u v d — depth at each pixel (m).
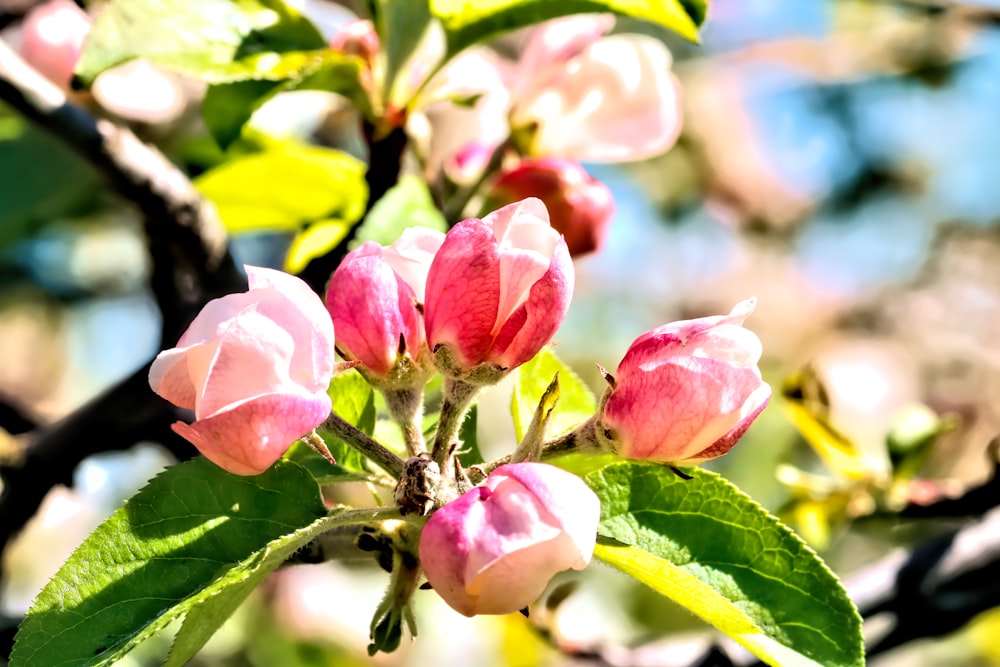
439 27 0.36
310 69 0.33
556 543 0.27
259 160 0.36
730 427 0.28
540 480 0.27
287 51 0.34
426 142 0.36
